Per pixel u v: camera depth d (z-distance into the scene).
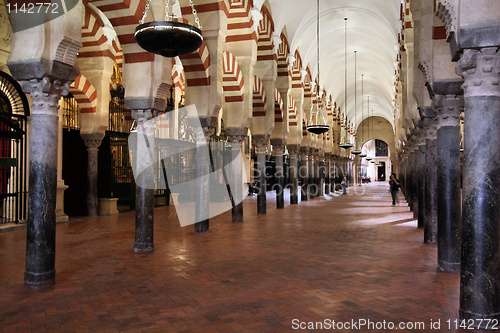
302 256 6.03
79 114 11.47
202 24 8.04
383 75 22.86
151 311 3.67
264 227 9.16
